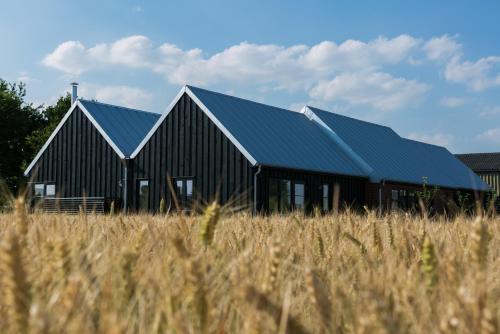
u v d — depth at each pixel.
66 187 37.50
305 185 31.06
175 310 1.83
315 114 38.03
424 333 1.85
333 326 1.94
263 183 28.78
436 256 2.37
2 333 1.69
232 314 2.02
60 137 38.03
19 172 58.34
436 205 40.44
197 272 1.87
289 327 1.65
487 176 72.94
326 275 2.76
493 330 1.59
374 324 1.68
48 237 2.57
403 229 3.72
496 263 2.57
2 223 3.18
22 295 1.60
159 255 2.61
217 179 30.30
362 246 3.45
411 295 2.10
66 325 1.58
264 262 2.63
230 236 3.64
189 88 31.70
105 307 1.74
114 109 38.16
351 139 38.16
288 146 32.03
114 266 2.22
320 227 4.37
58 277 2.01
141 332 1.78
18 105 60.09
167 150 32.59
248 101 34.34
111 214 4.79
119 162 35.16
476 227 2.39
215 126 30.70
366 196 35.69
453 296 1.93
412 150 45.91
